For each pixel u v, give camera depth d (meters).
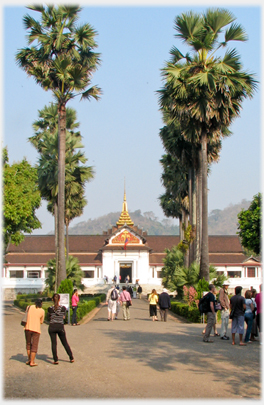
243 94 24.62
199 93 24.06
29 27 27.36
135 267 69.88
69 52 27.78
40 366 12.23
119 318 27.61
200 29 24.72
